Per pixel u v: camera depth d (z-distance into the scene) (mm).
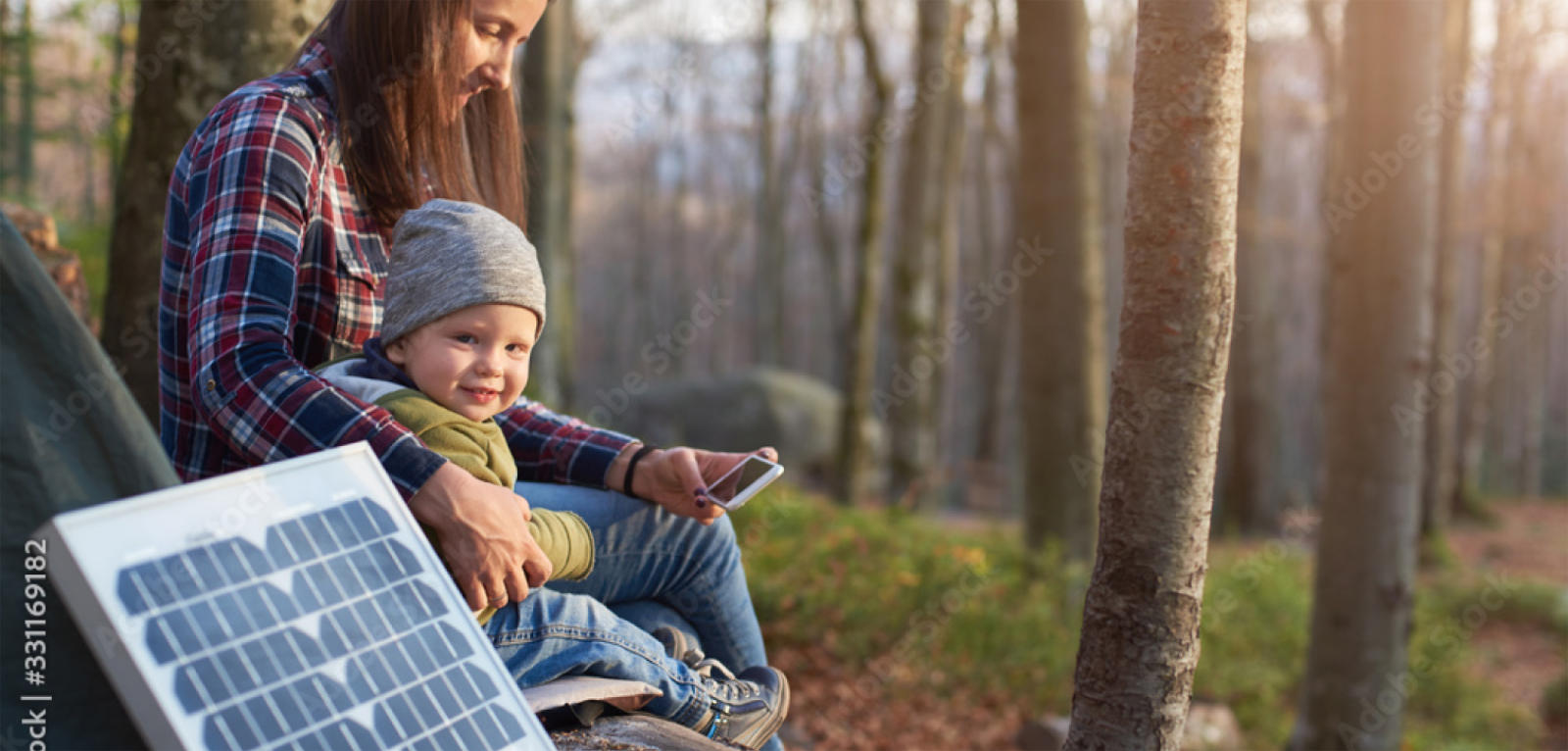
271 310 1565
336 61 1761
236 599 1223
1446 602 12930
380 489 1461
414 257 1633
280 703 1189
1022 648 6457
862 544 6723
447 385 1629
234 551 1255
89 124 7703
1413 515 5980
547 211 7559
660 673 1804
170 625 1148
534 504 1861
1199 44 1608
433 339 1626
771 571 6379
